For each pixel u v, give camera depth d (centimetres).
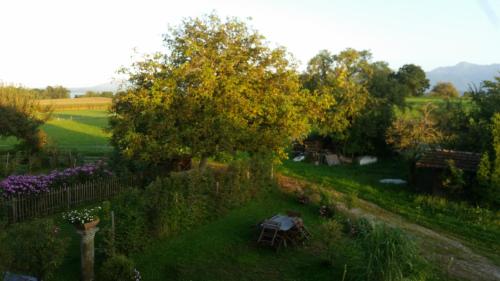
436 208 2341
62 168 2894
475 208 2303
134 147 1878
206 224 1695
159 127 1836
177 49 1966
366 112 3772
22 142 3158
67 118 7938
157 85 1823
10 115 2962
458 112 3525
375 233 1148
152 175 2269
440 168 2517
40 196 1712
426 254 1639
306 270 1350
